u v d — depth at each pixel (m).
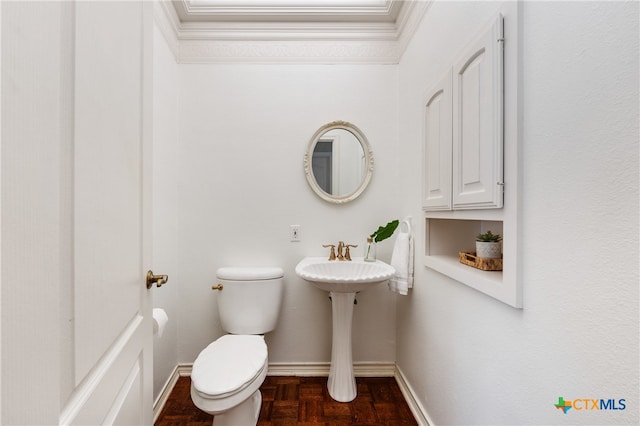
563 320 0.58
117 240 0.54
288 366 1.74
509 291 0.72
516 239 0.70
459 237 1.34
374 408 1.45
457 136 0.99
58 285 0.35
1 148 0.26
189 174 1.72
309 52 1.75
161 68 1.49
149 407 0.74
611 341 0.49
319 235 1.75
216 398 1.02
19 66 0.28
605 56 0.50
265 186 1.74
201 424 1.35
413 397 1.43
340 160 1.76
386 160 1.77
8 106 0.27
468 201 0.91
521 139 0.70
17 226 0.28
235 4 1.63
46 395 0.32
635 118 0.46
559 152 0.60
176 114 1.69
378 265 1.54
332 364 1.57
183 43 1.72
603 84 0.51
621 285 0.48
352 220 1.76
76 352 0.39
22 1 0.29
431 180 1.25
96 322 0.46
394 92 1.76
